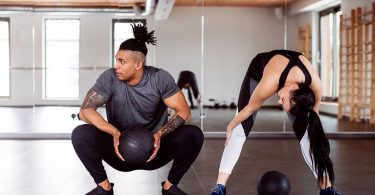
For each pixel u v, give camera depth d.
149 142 1.92
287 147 4.57
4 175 3.02
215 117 5.57
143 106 2.09
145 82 2.06
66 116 5.31
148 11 5.38
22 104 5.30
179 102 2.11
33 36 5.26
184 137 2.07
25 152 4.09
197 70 5.55
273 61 2.13
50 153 4.03
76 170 3.21
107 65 5.31
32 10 5.24
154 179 2.96
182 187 2.72
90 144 2.04
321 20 5.83
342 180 2.95
